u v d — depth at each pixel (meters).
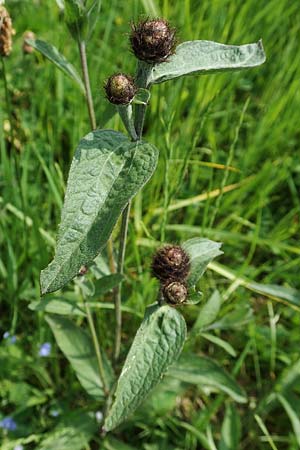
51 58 0.26
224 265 0.41
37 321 0.35
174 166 0.38
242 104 0.47
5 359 0.34
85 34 0.25
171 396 0.33
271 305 0.38
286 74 0.47
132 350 0.23
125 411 0.23
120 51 0.46
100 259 0.30
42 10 0.48
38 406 0.34
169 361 0.23
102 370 0.31
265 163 0.43
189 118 0.41
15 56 0.46
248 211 0.41
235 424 0.34
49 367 0.36
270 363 0.37
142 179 0.20
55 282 0.19
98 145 0.20
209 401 0.36
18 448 0.31
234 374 0.34
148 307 0.24
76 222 0.19
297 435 0.32
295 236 0.44
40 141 0.42
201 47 0.23
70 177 0.20
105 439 0.33
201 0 0.46
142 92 0.21
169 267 0.24
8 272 0.34
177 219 0.42
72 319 0.37
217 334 0.37
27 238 0.34
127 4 0.47
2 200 0.38
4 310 0.37
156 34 0.21
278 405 0.36
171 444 0.34
